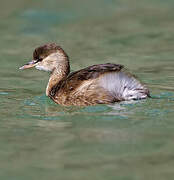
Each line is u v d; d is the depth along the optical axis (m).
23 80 16.91
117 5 26.41
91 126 11.81
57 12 24.62
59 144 10.83
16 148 10.71
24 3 25.77
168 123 11.73
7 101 14.36
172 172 9.40
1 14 24.58
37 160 10.09
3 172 9.62
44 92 15.47
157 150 10.31
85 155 10.23
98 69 13.52
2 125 12.14
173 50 19.89
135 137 10.98
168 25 23.25
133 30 22.70
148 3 26.88
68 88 13.87
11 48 20.41
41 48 15.23
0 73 17.64
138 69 17.38
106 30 22.75
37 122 12.34
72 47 20.45
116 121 12.05
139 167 9.65
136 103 13.16
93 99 13.36
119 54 19.47
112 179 9.20
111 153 10.27
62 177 9.34
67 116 12.73
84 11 25.12
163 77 16.31
